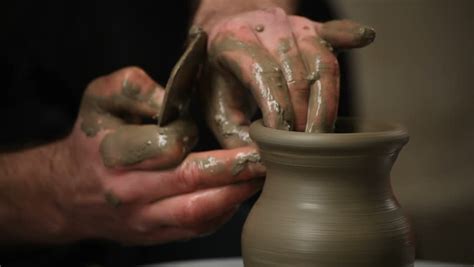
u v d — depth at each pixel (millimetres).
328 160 947
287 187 985
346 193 960
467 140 3600
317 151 941
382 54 3723
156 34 1834
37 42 1778
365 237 943
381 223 962
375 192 979
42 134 1739
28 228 1550
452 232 3252
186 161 1188
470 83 3658
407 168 3564
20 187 1489
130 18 1816
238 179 1161
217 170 1160
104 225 1405
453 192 3428
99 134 1294
